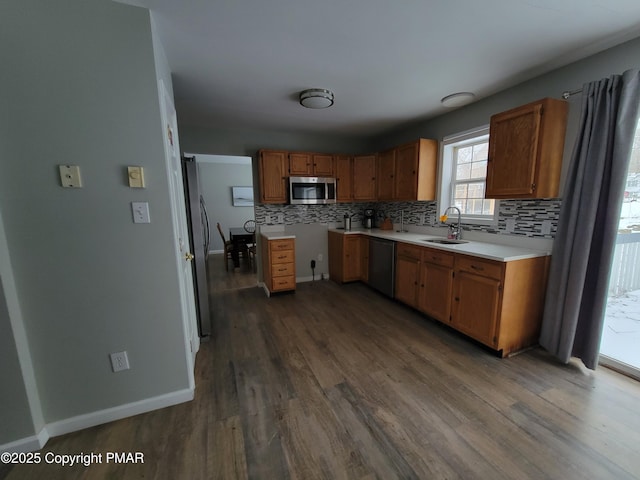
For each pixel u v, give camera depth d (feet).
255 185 13.05
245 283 14.42
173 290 5.26
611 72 5.97
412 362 6.89
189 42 5.63
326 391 5.86
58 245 4.45
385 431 4.79
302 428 4.88
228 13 4.75
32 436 4.50
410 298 10.01
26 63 4.00
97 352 4.89
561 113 6.63
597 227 6.14
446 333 8.43
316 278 14.82
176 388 5.53
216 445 4.56
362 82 7.67
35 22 3.96
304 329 8.84
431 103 9.31
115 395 5.10
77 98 4.27
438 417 5.08
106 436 4.76
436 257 8.67
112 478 4.03
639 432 4.68
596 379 6.12
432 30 5.35
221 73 7.03
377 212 15.15
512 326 6.98
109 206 4.65
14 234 4.21
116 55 4.40
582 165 6.12
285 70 6.93
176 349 5.43
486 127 8.84
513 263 6.66
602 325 6.16
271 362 7.00
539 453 4.31
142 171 4.75
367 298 11.68
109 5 4.30
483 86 7.98
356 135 13.97
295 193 12.52
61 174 4.31
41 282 4.43
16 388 4.33
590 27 5.25
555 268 6.84
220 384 6.15
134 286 4.99
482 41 5.73
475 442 4.53
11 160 4.09
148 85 4.64
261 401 5.58
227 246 18.98
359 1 4.50
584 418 5.00
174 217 5.24
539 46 5.92
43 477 4.07
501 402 5.44
